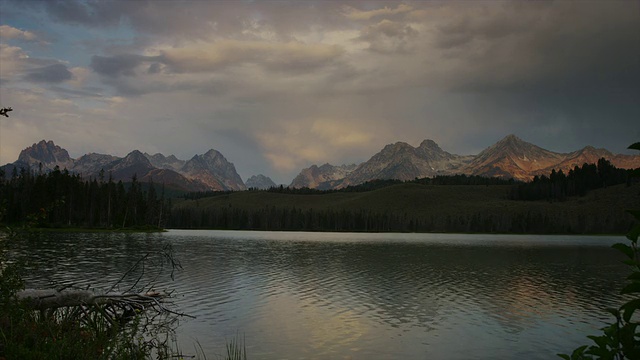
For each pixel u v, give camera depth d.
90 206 157.88
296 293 36.44
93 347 13.49
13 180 158.50
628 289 4.46
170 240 112.44
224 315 27.94
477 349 22.44
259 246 98.50
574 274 53.03
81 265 49.03
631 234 4.43
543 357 21.23
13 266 13.57
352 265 59.50
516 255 83.25
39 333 13.43
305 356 20.72
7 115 12.95
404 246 110.75
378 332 25.19
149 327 22.47
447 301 34.34
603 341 5.00
